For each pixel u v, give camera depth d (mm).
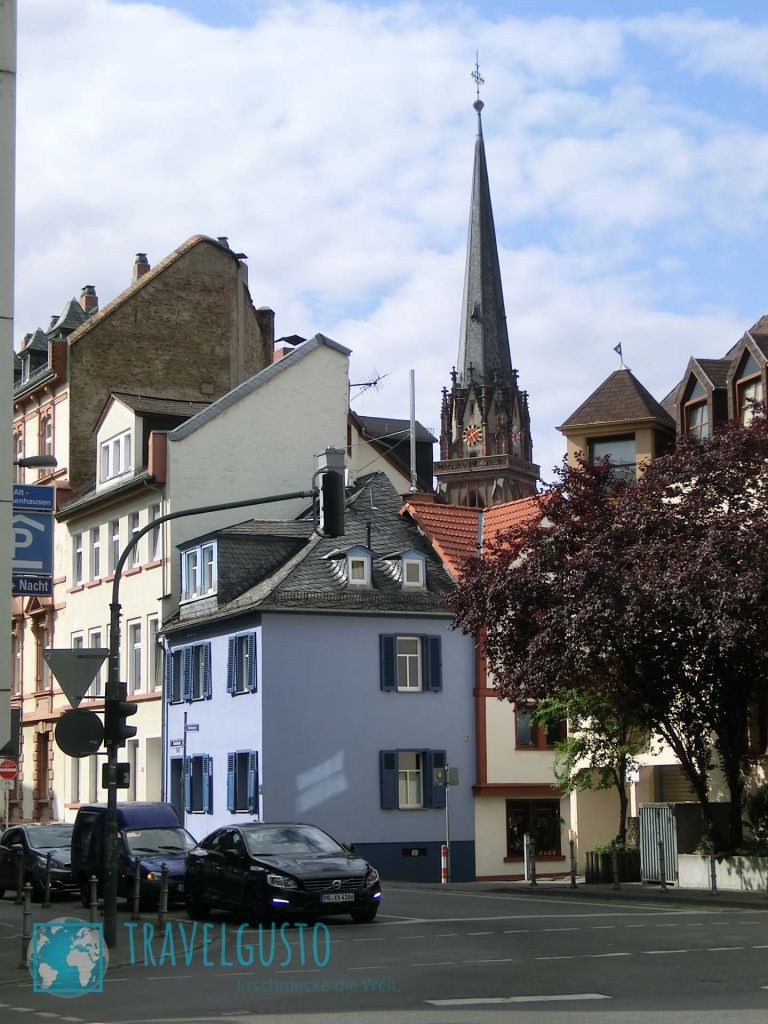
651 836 34906
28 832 34844
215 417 55656
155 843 30016
